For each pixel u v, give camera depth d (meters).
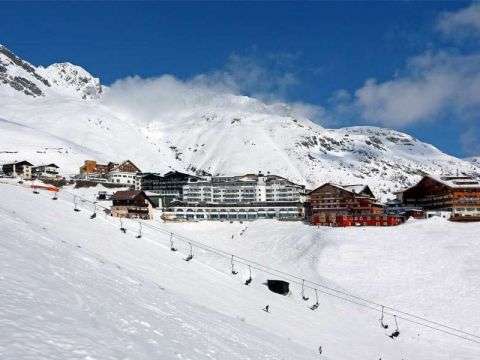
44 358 16.41
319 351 46.75
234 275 76.75
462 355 68.62
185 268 65.94
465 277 97.88
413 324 78.31
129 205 135.75
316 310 73.75
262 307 60.72
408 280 97.31
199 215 169.88
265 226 143.38
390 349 63.94
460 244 114.12
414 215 158.00
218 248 103.38
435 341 73.31
